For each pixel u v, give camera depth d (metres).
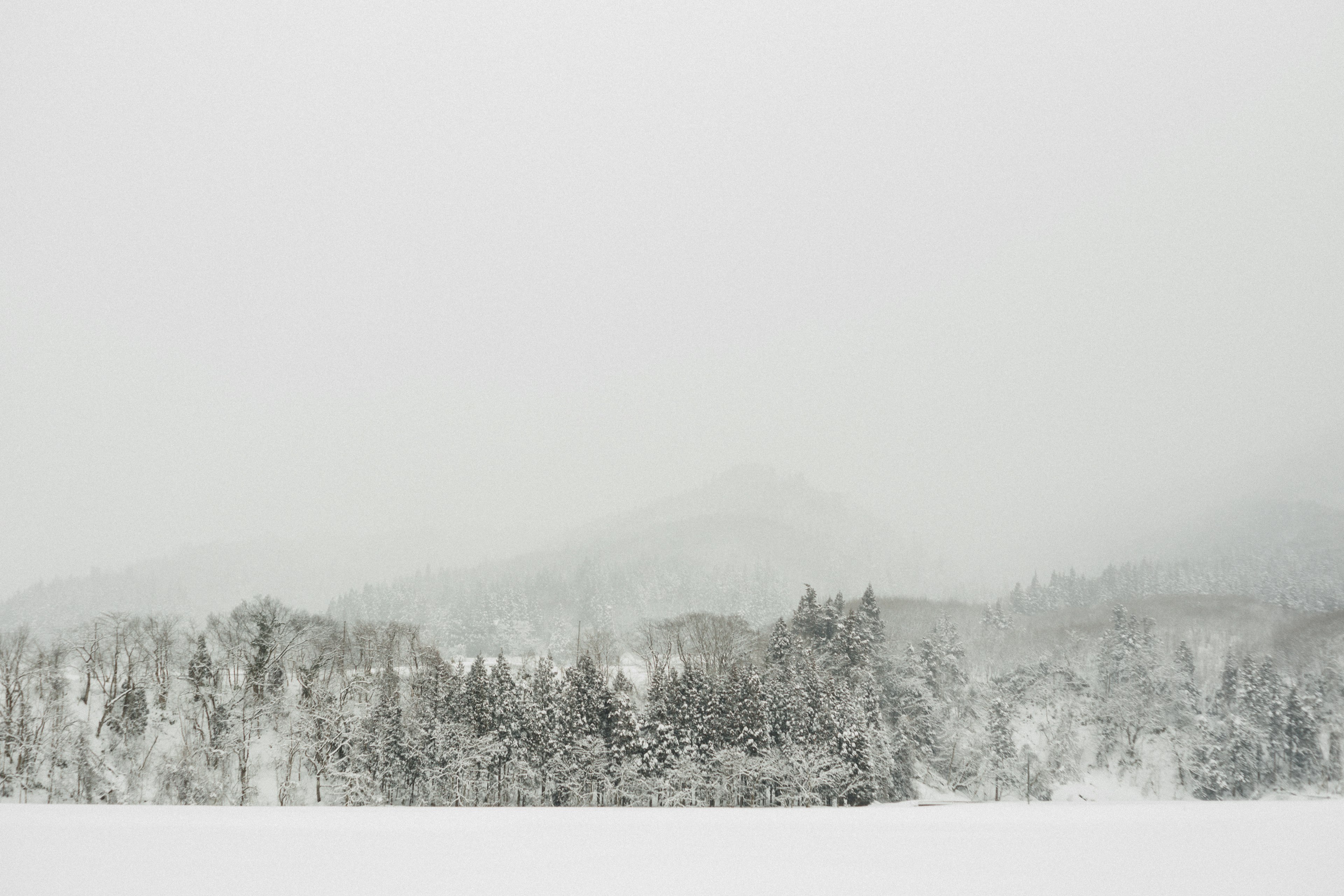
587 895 38.56
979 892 39.28
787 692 99.00
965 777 114.38
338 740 86.12
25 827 58.22
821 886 40.34
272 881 41.28
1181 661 142.25
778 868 44.53
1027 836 56.69
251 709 92.88
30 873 43.06
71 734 84.94
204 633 104.31
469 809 74.88
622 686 103.69
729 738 91.38
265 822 61.84
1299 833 57.75
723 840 54.47
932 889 39.78
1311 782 119.75
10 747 82.38
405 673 112.56
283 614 107.25
